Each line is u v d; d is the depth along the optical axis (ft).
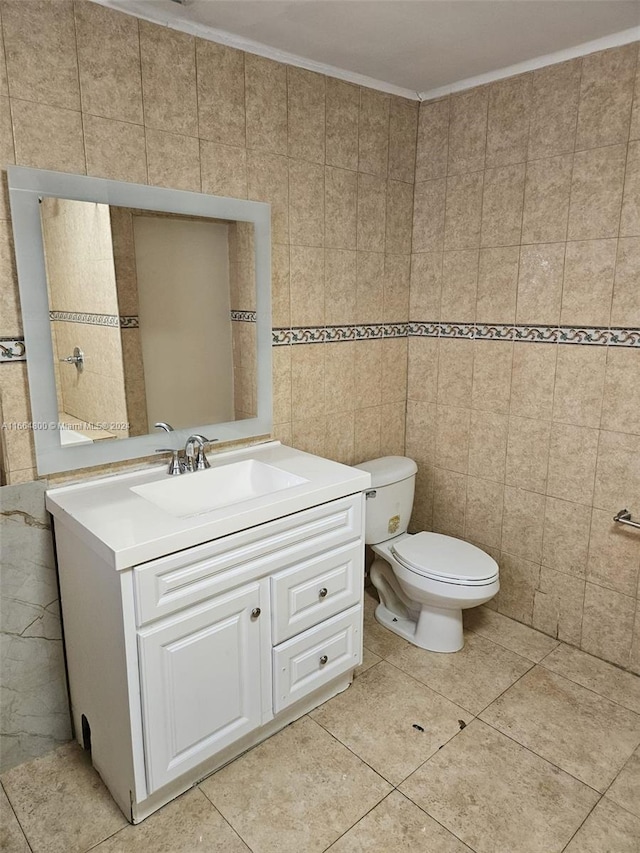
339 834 5.31
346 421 8.80
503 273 8.09
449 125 8.36
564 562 8.05
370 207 8.38
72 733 6.54
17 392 5.66
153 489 6.30
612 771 6.02
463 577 7.34
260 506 5.64
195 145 6.46
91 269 5.88
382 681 7.41
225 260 6.93
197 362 6.91
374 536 8.52
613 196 6.91
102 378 6.15
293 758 6.18
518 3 5.88
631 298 6.92
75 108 5.57
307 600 6.33
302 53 7.06
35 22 5.24
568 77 7.07
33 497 5.87
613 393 7.23
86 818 5.49
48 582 6.09
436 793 5.74
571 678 7.47
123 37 5.76
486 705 6.97
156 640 5.03
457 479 9.16
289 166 7.32
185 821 5.44
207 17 6.09
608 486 7.45
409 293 9.29
